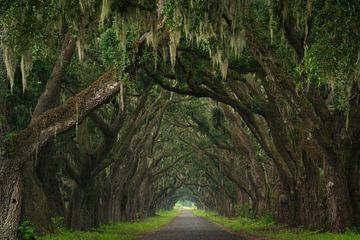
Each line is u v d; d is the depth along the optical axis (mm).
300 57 19234
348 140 20797
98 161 27672
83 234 22656
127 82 14594
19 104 20516
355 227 20688
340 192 20828
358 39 13398
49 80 19391
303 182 26109
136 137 42000
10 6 12859
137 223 46594
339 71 14000
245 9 16016
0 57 14828
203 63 24031
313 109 20781
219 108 39125
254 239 23891
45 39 15430
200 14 13711
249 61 22969
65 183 37438
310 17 16125
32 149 13680
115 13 14836
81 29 15539
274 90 21953
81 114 14164
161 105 39406
